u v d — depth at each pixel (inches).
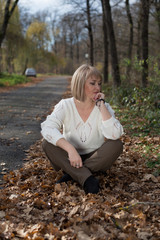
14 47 1141.7
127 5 574.6
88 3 625.9
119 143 94.3
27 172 119.6
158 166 123.6
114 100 332.2
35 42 1503.4
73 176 95.0
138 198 90.7
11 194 97.0
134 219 77.4
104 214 79.7
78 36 1878.7
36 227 73.8
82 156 102.7
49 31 1641.2
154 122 201.6
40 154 148.1
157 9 418.9
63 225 75.5
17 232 72.3
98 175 110.6
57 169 104.7
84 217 78.6
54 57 1733.5
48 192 97.2
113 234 70.6
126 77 333.4
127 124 222.4
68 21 674.8
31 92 613.3
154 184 104.2
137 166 124.2
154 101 239.8
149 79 251.4
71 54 2306.8
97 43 873.5
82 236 70.1
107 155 93.4
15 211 83.8
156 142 164.1
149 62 250.7
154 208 83.2
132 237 68.8
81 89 91.8
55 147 95.5
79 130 97.5
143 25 365.4
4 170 125.7
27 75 1437.0
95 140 99.7
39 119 273.0
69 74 2329.0
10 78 1049.5
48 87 796.0
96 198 89.0
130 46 667.4
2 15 929.5
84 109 96.4
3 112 316.8
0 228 73.7
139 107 251.1
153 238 68.5
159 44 541.0
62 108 96.9
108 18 405.7
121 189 98.0
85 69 92.1
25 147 167.5
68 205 87.3
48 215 81.1
